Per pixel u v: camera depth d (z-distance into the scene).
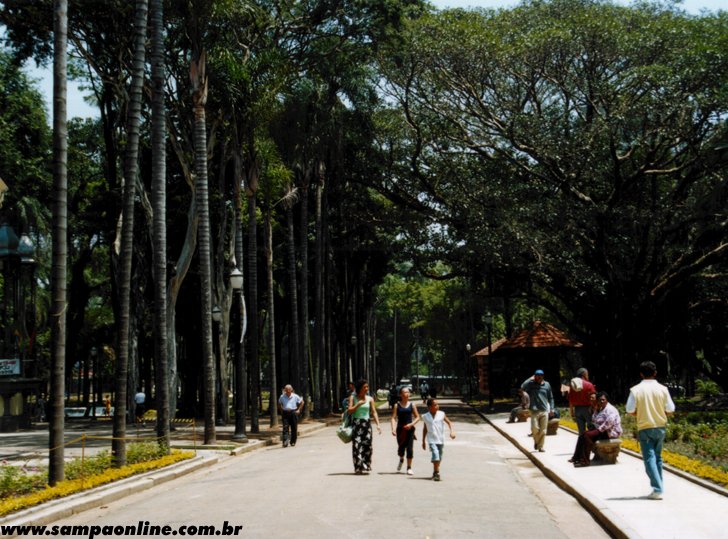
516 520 10.56
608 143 38.88
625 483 13.64
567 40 36.38
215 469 18.95
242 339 27.64
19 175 41.94
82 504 12.48
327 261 48.22
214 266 41.03
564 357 62.75
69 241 50.91
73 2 28.31
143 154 41.94
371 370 90.69
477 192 41.94
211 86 29.20
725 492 12.11
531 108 41.81
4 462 18.80
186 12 26.31
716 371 53.22
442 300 86.38
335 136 40.62
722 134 35.97
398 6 35.66
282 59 32.28
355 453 15.90
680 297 44.09
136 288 39.94
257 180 31.88
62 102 14.52
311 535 9.37
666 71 34.81
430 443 14.77
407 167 45.19
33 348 45.53
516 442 23.75
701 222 38.53
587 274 39.16
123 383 17.31
